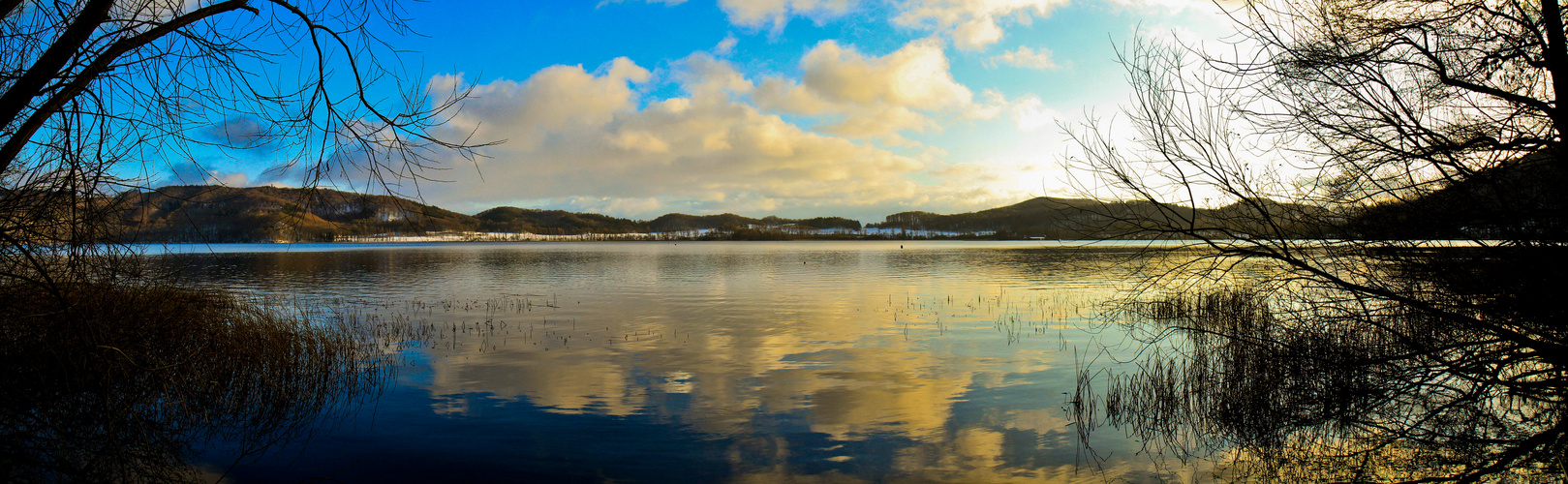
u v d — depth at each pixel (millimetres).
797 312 22234
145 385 8898
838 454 8148
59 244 6105
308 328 12750
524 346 15359
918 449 8305
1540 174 6145
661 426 9180
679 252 104938
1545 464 6758
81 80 5227
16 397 7383
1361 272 7172
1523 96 6574
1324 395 8461
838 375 12289
